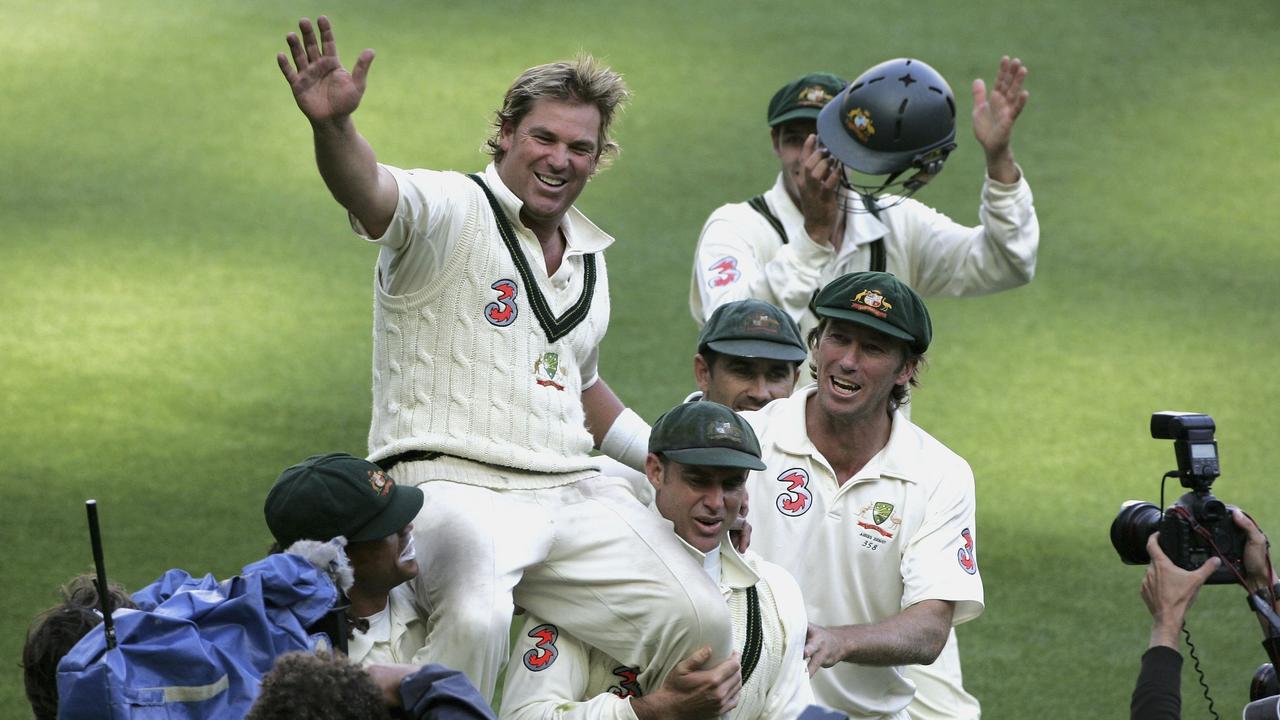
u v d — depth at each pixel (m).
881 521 13.96
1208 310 34.75
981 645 22.31
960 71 45.88
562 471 12.59
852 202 18.08
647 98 43.59
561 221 13.05
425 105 42.91
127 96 43.16
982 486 27.31
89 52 45.84
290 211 37.19
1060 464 28.20
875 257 18.14
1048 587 24.05
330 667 8.51
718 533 12.41
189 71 44.78
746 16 49.19
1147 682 11.98
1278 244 38.03
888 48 47.09
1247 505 27.05
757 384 15.36
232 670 10.06
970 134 42.62
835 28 48.44
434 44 46.72
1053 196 39.97
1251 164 41.94
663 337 31.44
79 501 24.62
